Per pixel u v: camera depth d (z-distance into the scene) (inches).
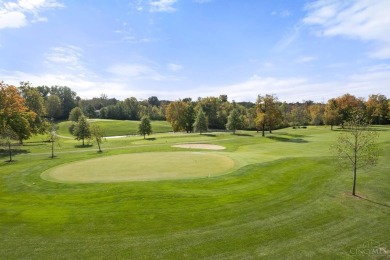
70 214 697.0
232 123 3681.1
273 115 3078.2
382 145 1649.9
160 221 653.3
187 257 509.7
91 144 2896.2
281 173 1053.8
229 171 1098.7
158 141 2839.6
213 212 701.3
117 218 668.7
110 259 503.2
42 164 1392.7
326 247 544.7
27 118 2753.4
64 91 7096.5
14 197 856.9
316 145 2106.3
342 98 3841.0
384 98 4367.6
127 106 7209.6
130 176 1047.0
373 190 861.2
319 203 763.4
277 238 576.7
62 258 507.2
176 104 4382.4
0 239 577.3
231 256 512.4
